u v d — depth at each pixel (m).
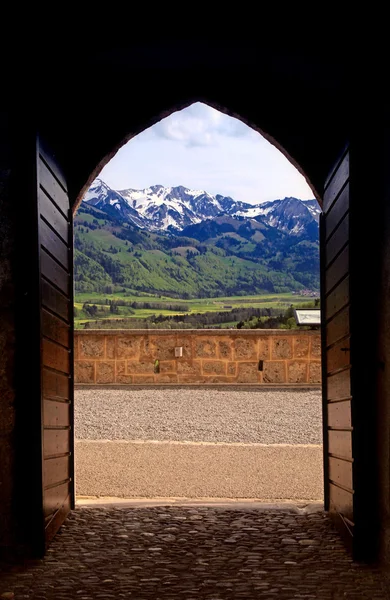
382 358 4.12
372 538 4.27
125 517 5.31
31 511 4.40
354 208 4.42
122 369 13.46
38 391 4.41
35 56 4.45
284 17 4.48
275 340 13.30
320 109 5.72
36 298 4.43
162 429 9.46
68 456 5.41
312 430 9.37
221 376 13.38
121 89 5.77
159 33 4.59
